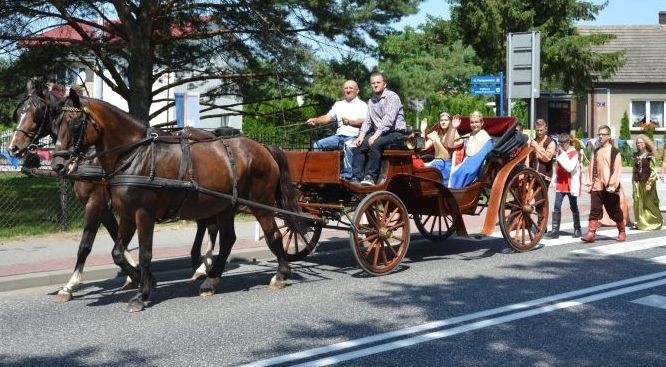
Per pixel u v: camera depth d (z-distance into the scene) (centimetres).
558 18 3381
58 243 1165
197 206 809
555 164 1305
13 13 1523
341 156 938
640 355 604
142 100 1530
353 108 1020
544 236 1310
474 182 1073
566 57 3300
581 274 947
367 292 848
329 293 846
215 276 852
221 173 823
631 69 4019
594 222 1248
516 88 1439
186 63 1738
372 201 916
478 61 3316
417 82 1816
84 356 608
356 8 1600
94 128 747
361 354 607
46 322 722
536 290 848
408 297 818
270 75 1686
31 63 1586
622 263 1031
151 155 768
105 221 888
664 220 1560
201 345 636
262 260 1104
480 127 1091
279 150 903
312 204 955
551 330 678
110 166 760
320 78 1625
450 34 3359
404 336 660
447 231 1218
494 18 3206
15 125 751
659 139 3934
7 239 1198
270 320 722
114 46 1608
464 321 711
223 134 870
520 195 1124
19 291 878
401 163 964
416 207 1070
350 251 1177
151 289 790
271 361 589
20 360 599
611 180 1220
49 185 1814
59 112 740
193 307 783
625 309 757
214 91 1800
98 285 913
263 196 881
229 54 1691
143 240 769
